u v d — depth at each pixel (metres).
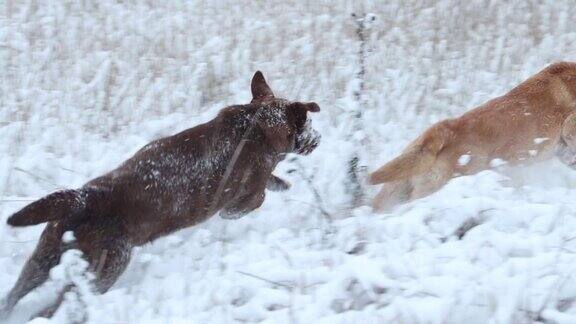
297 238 9.91
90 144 13.84
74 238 8.55
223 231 10.66
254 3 22.09
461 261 7.99
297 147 10.98
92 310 7.67
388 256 8.50
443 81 17.42
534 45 19.81
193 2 22.09
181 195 9.48
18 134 13.82
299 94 16.23
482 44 19.73
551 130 12.05
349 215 10.71
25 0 20.81
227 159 10.05
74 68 17.22
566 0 22.69
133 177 9.12
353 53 18.58
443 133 11.64
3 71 16.69
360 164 11.65
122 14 20.81
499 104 12.03
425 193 11.61
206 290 8.20
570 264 7.84
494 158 11.78
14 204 11.20
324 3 22.14
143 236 9.17
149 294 8.34
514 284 7.25
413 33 20.23
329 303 7.47
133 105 15.54
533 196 10.46
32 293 9.00
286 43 19.08
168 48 18.56
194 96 16.03
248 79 17.08
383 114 15.63
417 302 7.12
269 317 7.39
